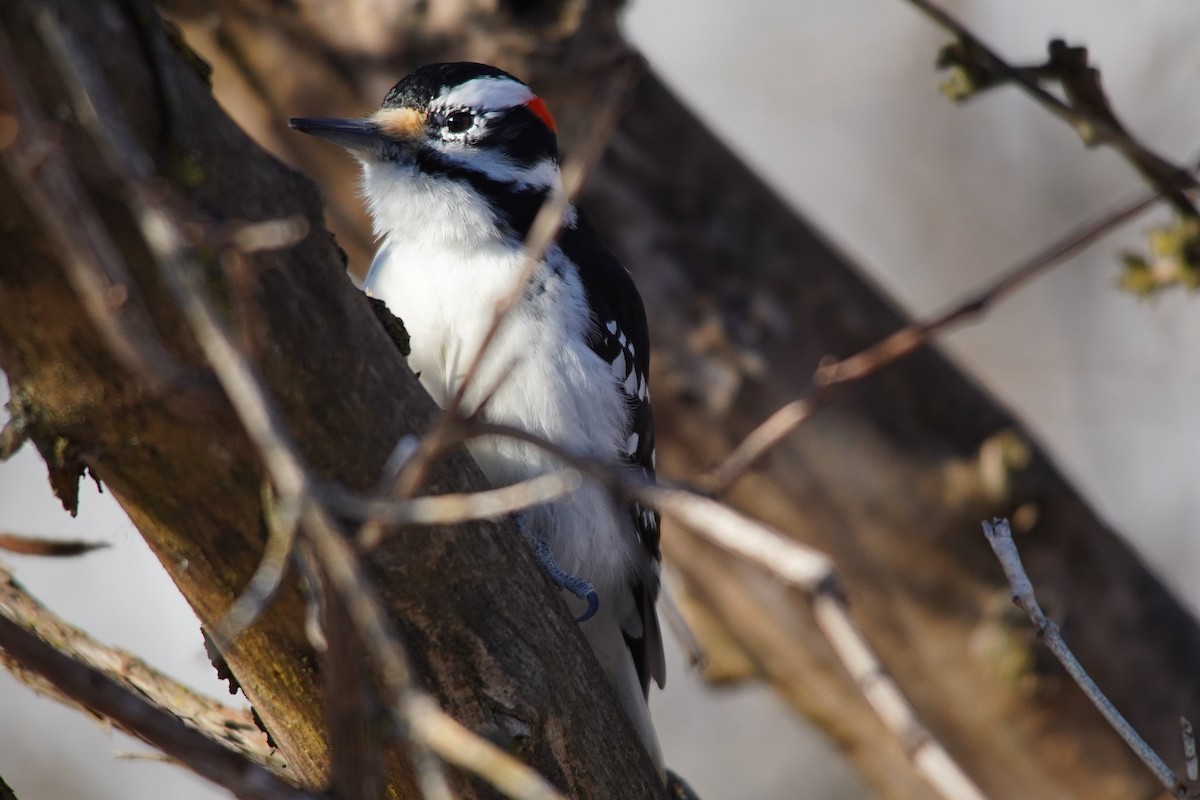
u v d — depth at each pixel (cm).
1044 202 1881
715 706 1778
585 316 920
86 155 473
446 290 903
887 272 1927
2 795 690
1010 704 1119
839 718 1196
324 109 1097
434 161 975
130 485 571
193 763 516
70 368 530
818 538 1117
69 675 509
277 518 545
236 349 458
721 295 1111
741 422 1107
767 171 2006
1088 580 1130
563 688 655
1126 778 1127
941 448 1117
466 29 1073
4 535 715
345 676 519
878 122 2008
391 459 586
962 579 1115
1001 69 984
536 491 485
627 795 688
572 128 1077
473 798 632
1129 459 1770
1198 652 1156
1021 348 1825
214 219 529
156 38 518
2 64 443
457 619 620
